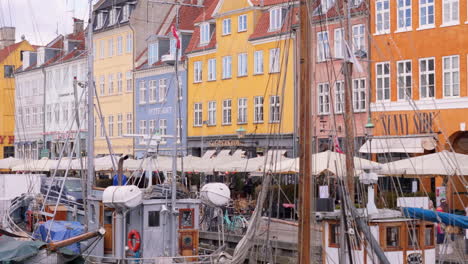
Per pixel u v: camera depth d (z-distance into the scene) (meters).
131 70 58.22
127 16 58.91
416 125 31.05
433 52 34.00
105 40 62.28
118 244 17.69
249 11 45.56
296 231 21.78
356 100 36.09
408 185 31.73
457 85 33.25
